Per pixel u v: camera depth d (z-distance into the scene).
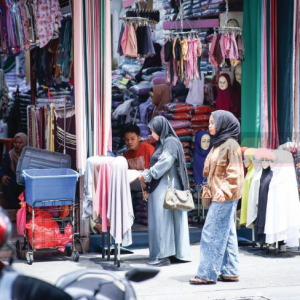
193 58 22.69
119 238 18.53
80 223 20.81
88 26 20.33
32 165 20.08
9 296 6.45
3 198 25.64
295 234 20.42
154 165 18.73
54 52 26.25
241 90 23.14
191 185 24.19
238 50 23.03
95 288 7.39
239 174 16.36
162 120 18.97
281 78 23.06
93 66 20.44
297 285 17.12
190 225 23.83
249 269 18.98
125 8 25.30
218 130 16.42
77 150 20.28
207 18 24.36
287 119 23.02
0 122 36.22
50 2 21.62
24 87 38.25
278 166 20.42
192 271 18.56
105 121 20.61
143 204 23.64
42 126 21.94
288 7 22.77
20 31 21.62
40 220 19.34
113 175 18.48
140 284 17.02
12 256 7.40
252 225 21.42
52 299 6.51
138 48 22.67
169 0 24.89
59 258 20.12
